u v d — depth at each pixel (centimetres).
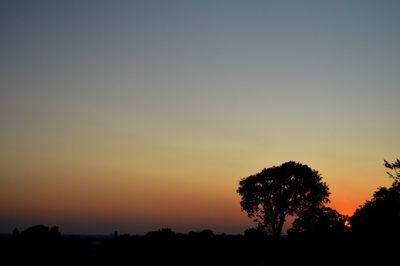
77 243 7631
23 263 6456
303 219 6059
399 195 5075
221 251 7050
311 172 7694
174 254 7000
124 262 6931
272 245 6956
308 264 5578
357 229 5312
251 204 7831
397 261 4744
